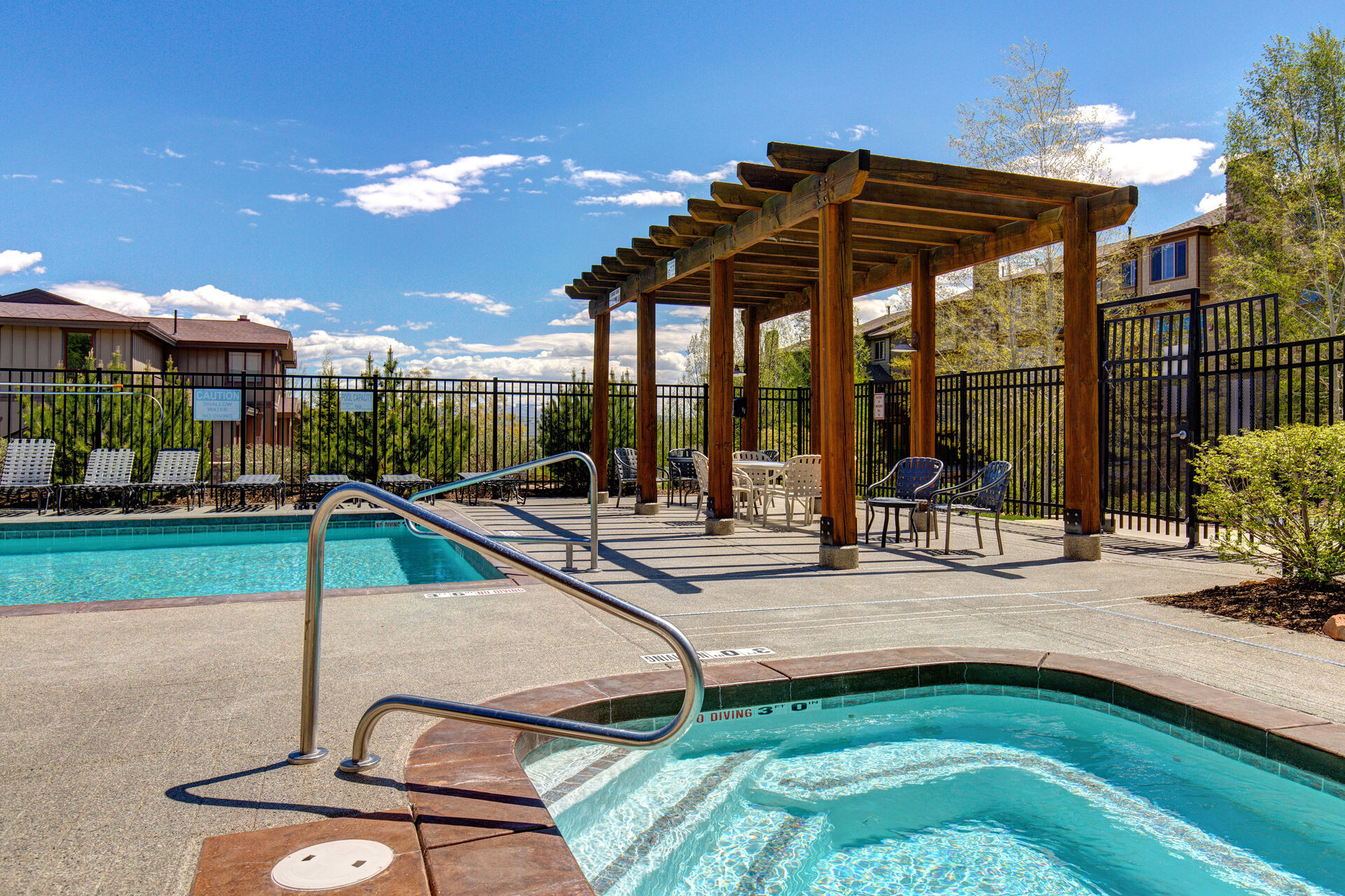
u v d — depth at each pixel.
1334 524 4.87
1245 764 2.71
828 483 6.37
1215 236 20.81
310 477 10.91
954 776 2.91
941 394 12.05
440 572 7.26
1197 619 4.54
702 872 2.25
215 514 9.52
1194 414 7.72
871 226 8.16
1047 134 16.34
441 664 3.50
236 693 3.07
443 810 2.01
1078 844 2.40
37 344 18.69
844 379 6.32
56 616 4.41
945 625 4.36
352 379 12.16
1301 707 2.95
